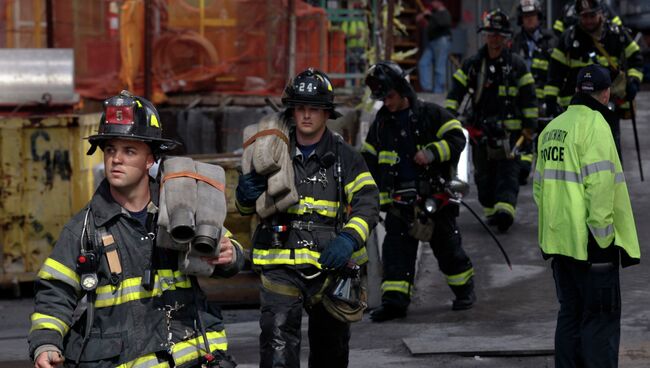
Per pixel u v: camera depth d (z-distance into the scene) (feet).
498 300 37.68
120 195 17.93
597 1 41.78
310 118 24.43
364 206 24.34
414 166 34.73
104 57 55.88
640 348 30.27
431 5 84.64
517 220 49.16
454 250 36.17
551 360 30.07
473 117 46.60
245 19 57.26
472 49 94.89
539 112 55.98
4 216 45.44
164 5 56.85
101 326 17.53
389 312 35.65
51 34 54.54
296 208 24.54
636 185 53.11
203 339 17.78
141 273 17.61
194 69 57.21
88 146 46.01
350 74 58.54
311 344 25.72
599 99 26.11
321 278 24.47
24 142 45.42
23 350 34.50
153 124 17.93
